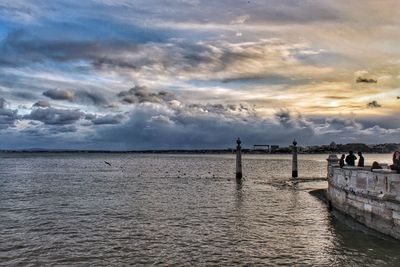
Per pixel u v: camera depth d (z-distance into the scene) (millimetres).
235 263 21016
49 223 31391
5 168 124562
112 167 133500
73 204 42219
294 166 77812
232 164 166375
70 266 20594
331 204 36188
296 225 30188
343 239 25156
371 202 25219
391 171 24938
